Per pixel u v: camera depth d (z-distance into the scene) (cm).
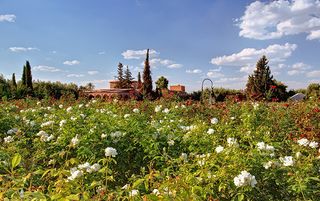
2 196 234
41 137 550
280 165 352
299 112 895
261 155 367
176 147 526
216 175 321
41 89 2592
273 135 667
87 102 1252
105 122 620
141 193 323
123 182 488
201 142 521
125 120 660
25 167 452
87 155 503
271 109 948
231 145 408
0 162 407
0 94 1912
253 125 728
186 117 908
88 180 342
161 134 550
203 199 289
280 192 338
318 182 343
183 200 258
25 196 224
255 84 2808
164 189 277
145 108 1025
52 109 983
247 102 1029
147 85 2942
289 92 2828
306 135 629
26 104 1235
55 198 229
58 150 530
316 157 390
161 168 457
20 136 596
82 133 583
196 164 358
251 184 300
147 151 517
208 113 956
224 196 315
